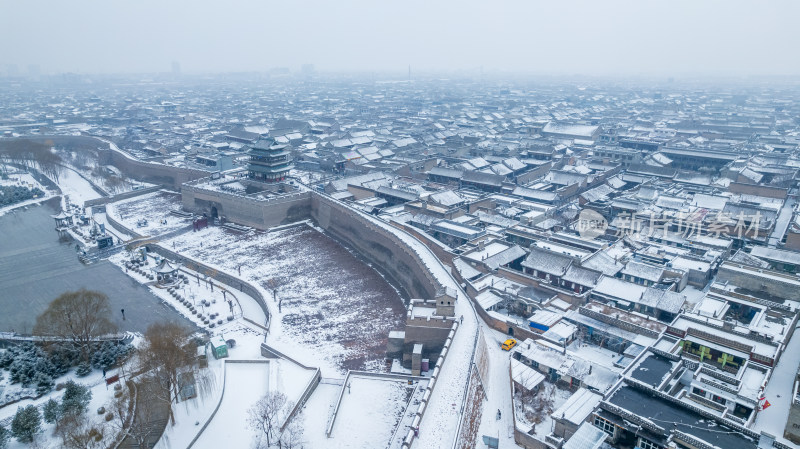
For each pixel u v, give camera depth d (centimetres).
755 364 8644
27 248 16250
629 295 11106
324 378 9456
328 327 11338
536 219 16275
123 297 12850
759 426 7300
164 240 16938
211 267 14400
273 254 15750
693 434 6575
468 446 7369
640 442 6856
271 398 8025
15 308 12188
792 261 12462
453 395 8119
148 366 8188
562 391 8819
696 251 13938
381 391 9088
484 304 11538
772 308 10538
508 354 10112
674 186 19612
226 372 9600
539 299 11469
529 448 7588
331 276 14200
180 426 7962
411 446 7050
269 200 17838
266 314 11975
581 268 12100
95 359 9512
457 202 17362
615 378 8500
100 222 19188
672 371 8131
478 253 13700
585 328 10288
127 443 7538
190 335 10369
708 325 9750
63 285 13488
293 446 7469
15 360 9288
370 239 15512
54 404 7862
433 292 11594
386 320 11725
